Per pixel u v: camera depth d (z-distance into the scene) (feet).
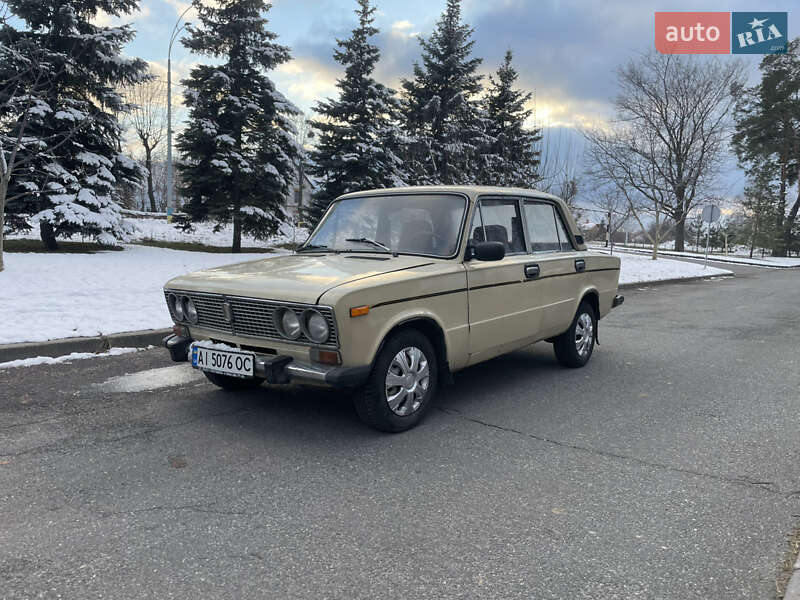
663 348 23.50
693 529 8.87
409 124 77.15
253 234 68.08
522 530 8.81
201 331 13.96
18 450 11.75
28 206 52.39
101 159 53.72
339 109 66.44
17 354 18.79
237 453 11.73
